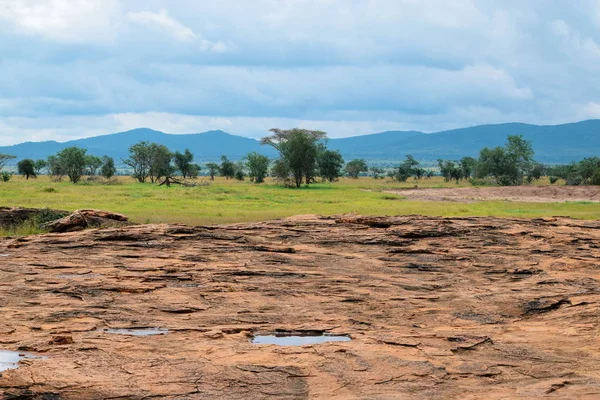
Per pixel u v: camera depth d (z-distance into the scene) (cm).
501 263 1761
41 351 859
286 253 1862
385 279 1521
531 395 705
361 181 14362
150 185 9275
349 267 1673
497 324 1127
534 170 13862
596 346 936
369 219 2534
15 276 1455
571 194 7375
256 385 731
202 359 826
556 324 1113
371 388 730
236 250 1861
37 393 683
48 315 1101
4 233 2489
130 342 913
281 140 9638
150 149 11000
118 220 2789
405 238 2202
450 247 2042
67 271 1516
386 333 1011
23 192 6116
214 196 5941
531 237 2261
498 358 866
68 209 4038
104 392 693
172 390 706
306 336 1028
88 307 1173
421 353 880
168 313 1158
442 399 694
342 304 1255
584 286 1447
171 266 1588
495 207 5094
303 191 7856
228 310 1185
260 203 5078
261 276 1515
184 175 13988
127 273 1494
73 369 766
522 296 1325
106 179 11925
